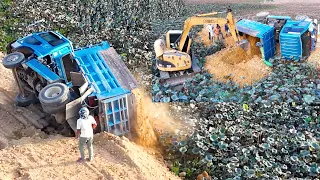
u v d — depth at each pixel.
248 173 10.82
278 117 13.08
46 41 12.58
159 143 12.38
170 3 19.95
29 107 13.26
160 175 10.81
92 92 11.50
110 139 11.42
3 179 9.95
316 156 11.38
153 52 17.08
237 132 12.26
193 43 16.45
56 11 20.39
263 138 12.10
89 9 19.95
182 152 11.70
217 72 15.45
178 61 15.07
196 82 15.19
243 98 14.30
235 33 15.59
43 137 11.94
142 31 18.55
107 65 12.44
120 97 11.42
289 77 14.87
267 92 14.19
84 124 10.37
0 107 13.17
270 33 15.55
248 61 15.63
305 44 15.32
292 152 11.64
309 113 13.21
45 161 10.74
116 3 20.30
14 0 21.48
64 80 12.23
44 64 12.33
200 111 13.81
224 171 11.19
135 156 11.02
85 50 13.02
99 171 10.43
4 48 17.72
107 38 18.11
